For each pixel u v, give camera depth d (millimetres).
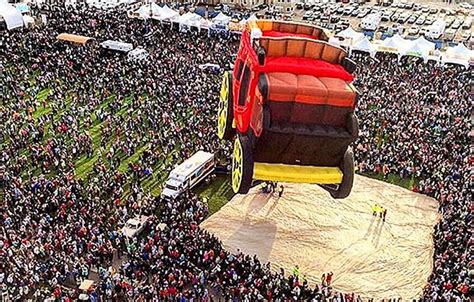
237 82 26297
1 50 67562
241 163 24500
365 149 50906
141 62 65750
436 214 44719
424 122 56250
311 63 24406
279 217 43094
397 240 41531
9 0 85688
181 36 77000
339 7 104875
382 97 61344
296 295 34438
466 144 53125
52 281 33719
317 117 23406
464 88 65188
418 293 36531
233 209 43656
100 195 42688
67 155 47844
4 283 33500
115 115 55062
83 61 65688
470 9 109375
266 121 22766
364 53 74625
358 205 45281
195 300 33781
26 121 52562
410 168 49031
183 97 58281
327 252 39781
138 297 33062
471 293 35062
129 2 89375
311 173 24906
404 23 98250
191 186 44406
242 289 33469
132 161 48375
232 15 92688
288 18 96438
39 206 39844
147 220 39750
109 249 36406
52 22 78125
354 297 35688
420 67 71188
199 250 36500
